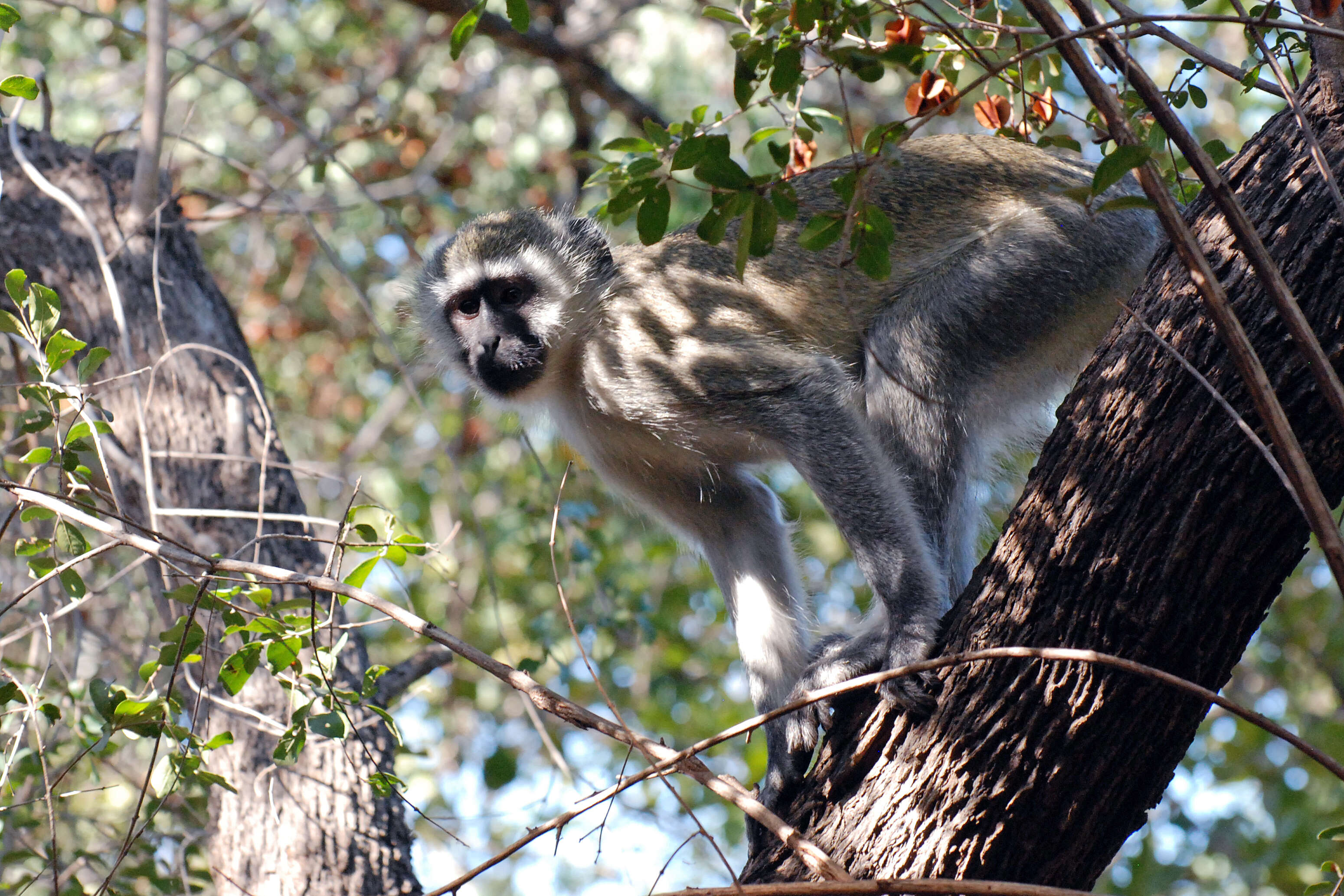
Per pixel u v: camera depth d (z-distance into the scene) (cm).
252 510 815
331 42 1544
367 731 764
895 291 812
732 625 861
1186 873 1341
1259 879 1303
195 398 848
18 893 660
